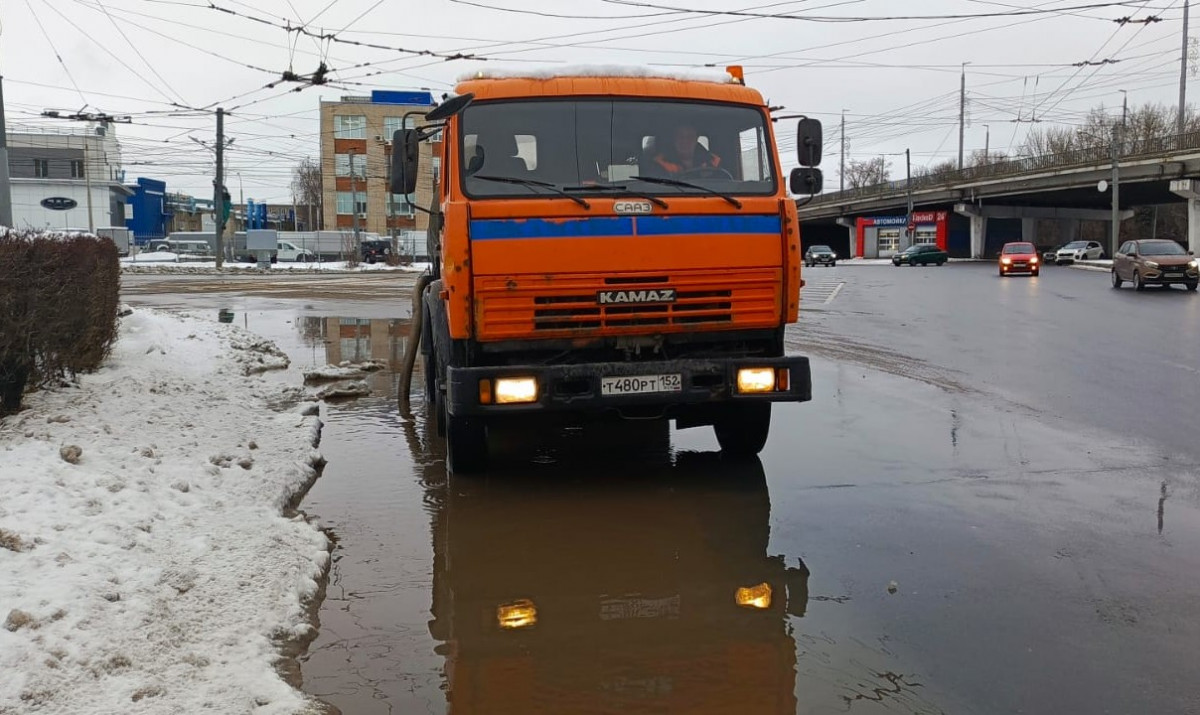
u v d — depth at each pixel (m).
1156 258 28.58
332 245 80.81
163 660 3.80
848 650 4.06
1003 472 6.99
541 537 5.71
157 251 78.00
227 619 4.25
